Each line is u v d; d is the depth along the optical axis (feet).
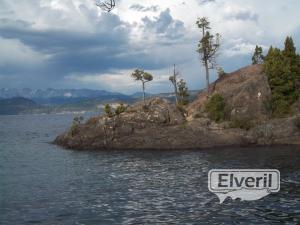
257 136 273.54
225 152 240.73
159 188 142.00
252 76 327.06
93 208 116.57
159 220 103.76
